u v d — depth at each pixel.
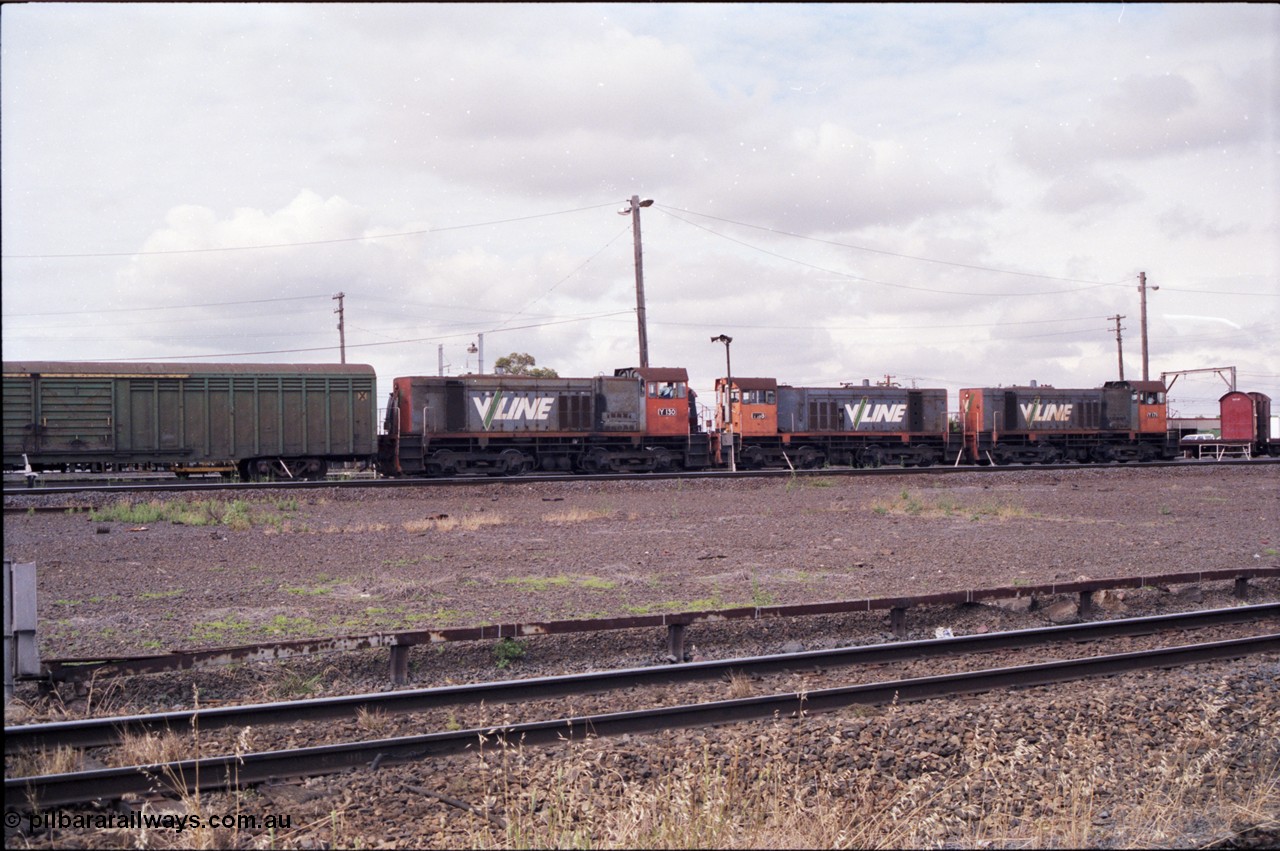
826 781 5.42
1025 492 25.91
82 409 25.19
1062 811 5.17
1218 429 53.22
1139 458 44.38
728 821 4.68
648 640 9.28
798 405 38.34
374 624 9.41
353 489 23.44
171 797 5.23
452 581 11.98
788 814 4.96
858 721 6.41
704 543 15.71
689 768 5.34
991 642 8.72
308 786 5.41
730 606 10.41
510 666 8.58
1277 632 9.67
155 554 14.03
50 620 9.55
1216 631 9.60
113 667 7.40
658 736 6.13
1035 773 5.66
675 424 33.81
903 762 5.77
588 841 4.54
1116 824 5.12
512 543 15.63
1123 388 44.66
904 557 14.16
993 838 4.90
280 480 27.16
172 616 9.79
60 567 12.80
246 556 13.97
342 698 6.56
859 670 8.02
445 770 5.59
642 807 4.77
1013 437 42.09
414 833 4.86
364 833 4.85
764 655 8.99
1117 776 5.71
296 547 14.95
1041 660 8.48
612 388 32.84
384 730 6.35
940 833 4.85
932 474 30.77
